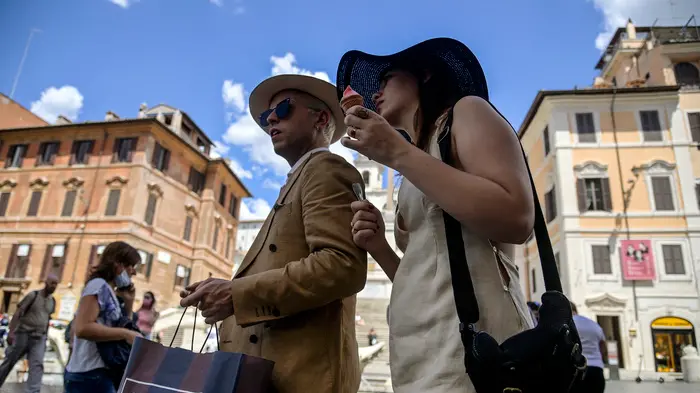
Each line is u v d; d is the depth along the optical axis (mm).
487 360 984
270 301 1652
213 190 33531
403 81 1607
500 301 1166
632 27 32625
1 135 30484
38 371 6539
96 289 3273
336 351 1773
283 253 1863
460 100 1307
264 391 1499
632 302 21312
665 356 20562
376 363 17062
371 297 32531
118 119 30250
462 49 1549
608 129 23797
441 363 1150
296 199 1944
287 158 2393
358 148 1227
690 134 23312
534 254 25500
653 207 22469
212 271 33781
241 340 1891
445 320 1188
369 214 1672
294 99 2367
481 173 1130
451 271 1174
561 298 1070
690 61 27234
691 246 21672
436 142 1350
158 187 28750
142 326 7586
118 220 26844
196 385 1437
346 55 1944
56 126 29281
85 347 3240
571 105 24281
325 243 1719
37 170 29438
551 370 939
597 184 23234
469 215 1087
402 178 1510
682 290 21203
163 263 28844
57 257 27281
